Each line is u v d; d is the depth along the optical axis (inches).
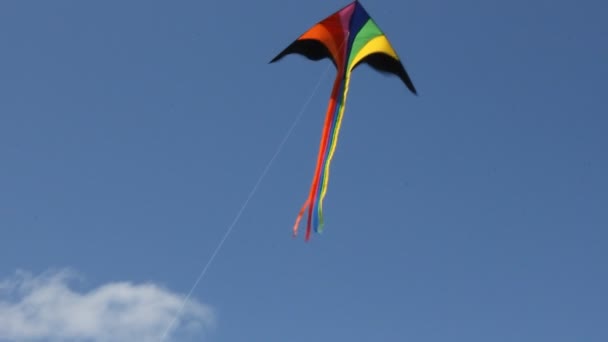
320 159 392.5
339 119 400.2
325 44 411.5
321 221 379.9
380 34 404.8
